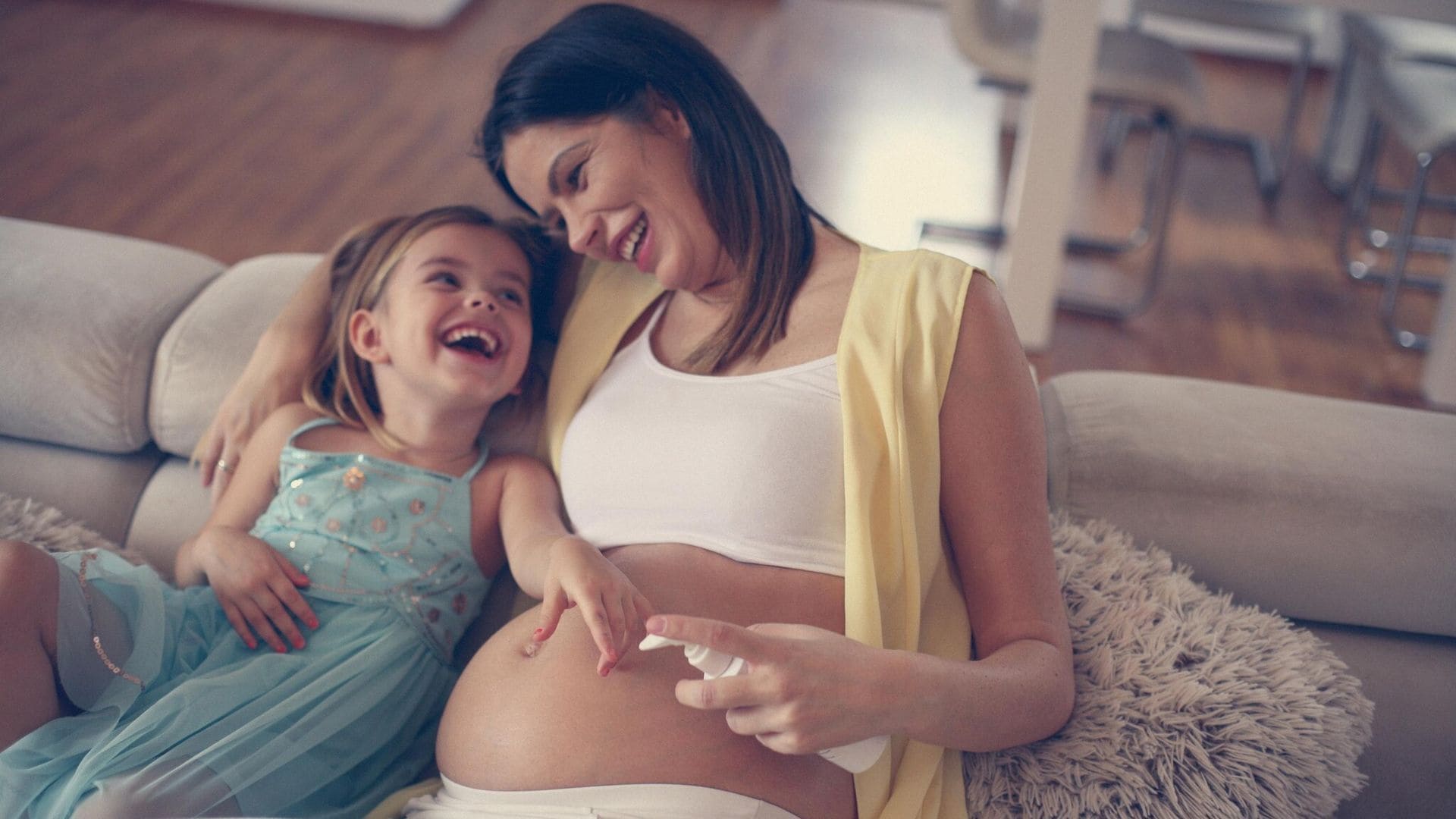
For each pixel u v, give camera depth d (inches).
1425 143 99.3
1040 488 40.5
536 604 48.6
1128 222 124.7
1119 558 43.8
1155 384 50.8
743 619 39.9
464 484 48.7
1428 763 43.5
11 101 128.5
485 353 48.4
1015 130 140.8
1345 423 48.7
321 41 152.1
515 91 44.7
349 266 51.2
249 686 41.6
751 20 167.9
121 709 39.4
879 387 40.6
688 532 41.8
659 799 36.4
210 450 49.2
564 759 37.5
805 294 44.8
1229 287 113.7
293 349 50.0
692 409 43.2
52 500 52.0
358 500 47.1
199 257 57.2
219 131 126.7
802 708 32.8
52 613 38.6
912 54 161.3
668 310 48.4
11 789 35.9
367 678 43.3
